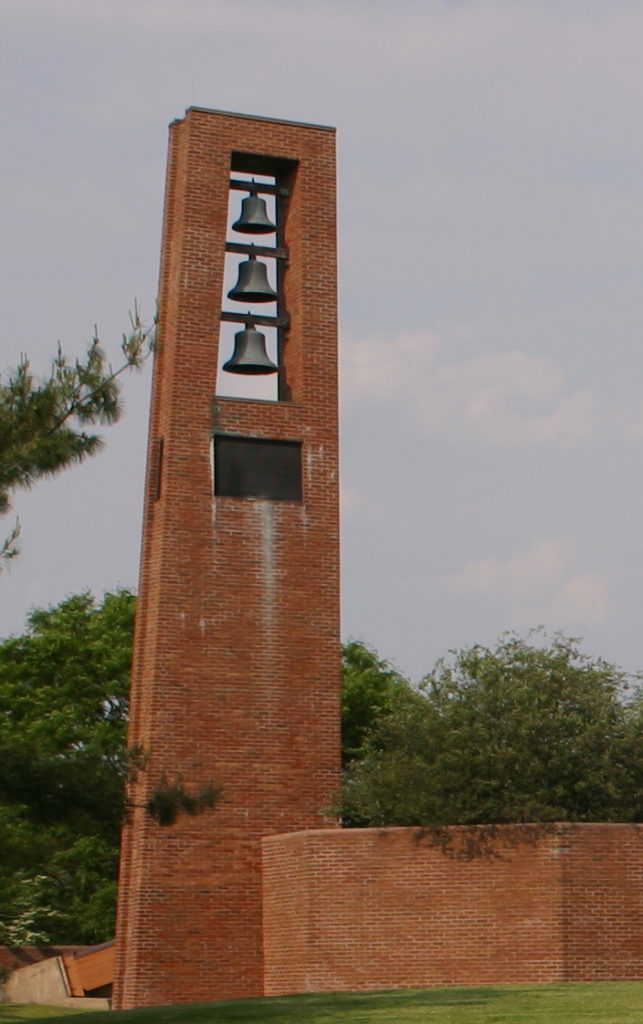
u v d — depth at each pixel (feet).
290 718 137.49
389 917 124.67
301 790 136.67
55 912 197.98
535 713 131.44
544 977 120.57
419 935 123.65
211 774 134.41
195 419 139.64
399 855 125.39
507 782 129.80
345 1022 90.22
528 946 121.39
